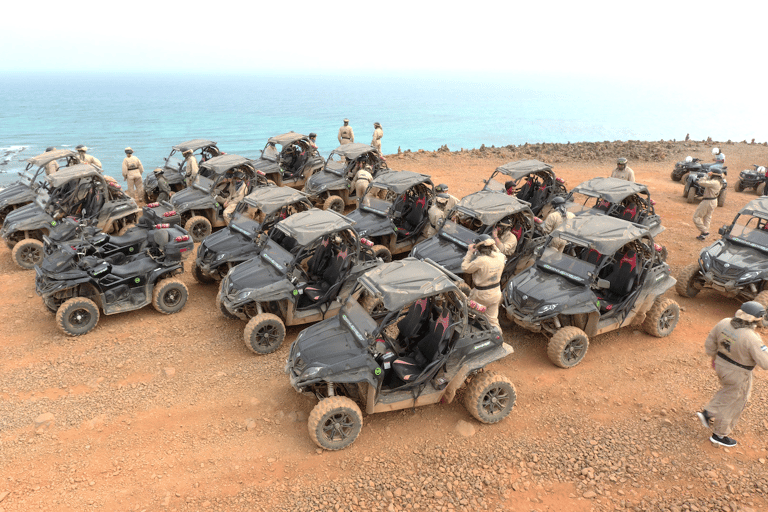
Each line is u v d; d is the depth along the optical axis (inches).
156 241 361.7
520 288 312.3
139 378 292.0
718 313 374.3
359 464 227.1
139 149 3134.8
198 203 511.2
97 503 205.2
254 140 3823.8
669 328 338.3
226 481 217.3
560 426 253.0
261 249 352.2
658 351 321.7
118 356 314.0
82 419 256.7
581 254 345.1
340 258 339.3
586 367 304.5
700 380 289.0
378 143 886.4
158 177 605.3
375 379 233.6
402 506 203.9
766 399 270.4
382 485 214.7
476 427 251.4
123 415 260.1
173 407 266.4
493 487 214.1
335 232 327.6
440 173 874.1
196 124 5374.0
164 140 3681.1
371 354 236.1
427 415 261.0
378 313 273.7
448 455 232.7
